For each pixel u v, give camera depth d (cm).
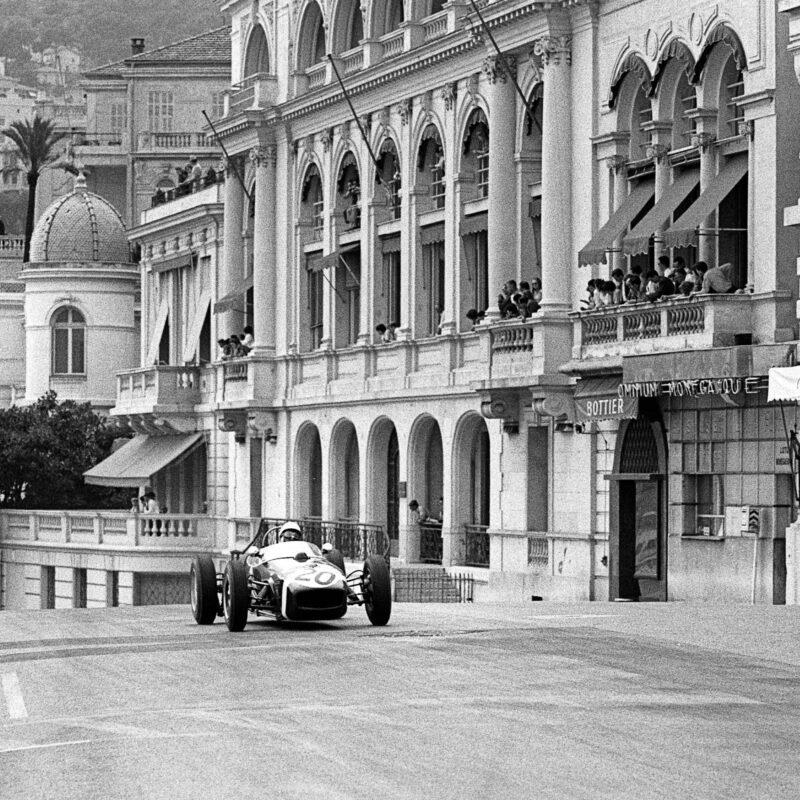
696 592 7256
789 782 2841
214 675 4303
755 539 6906
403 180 9688
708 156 7225
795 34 6419
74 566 12550
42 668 4616
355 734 3312
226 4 11950
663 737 3253
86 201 15912
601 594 7888
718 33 7125
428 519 9531
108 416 14925
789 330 6762
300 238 10975
